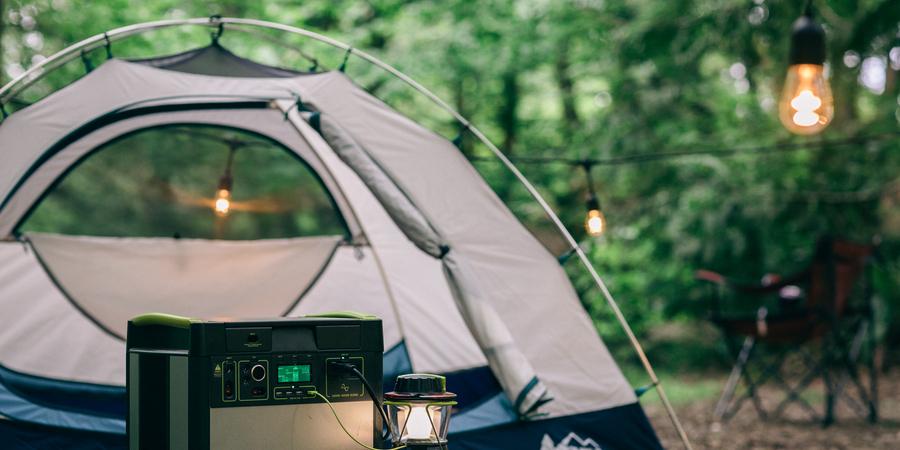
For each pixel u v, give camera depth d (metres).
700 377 10.38
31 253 4.90
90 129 4.25
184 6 10.57
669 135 10.58
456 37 10.74
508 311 4.30
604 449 4.29
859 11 8.82
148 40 10.00
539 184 11.96
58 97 4.28
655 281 11.01
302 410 2.71
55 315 4.72
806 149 10.41
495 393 4.41
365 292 5.27
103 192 11.98
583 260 4.54
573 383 4.32
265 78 4.45
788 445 6.11
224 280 5.30
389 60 10.82
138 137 11.80
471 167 4.46
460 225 4.32
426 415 2.76
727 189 10.20
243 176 12.18
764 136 10.64
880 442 6.16
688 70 10.66
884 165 10.23
